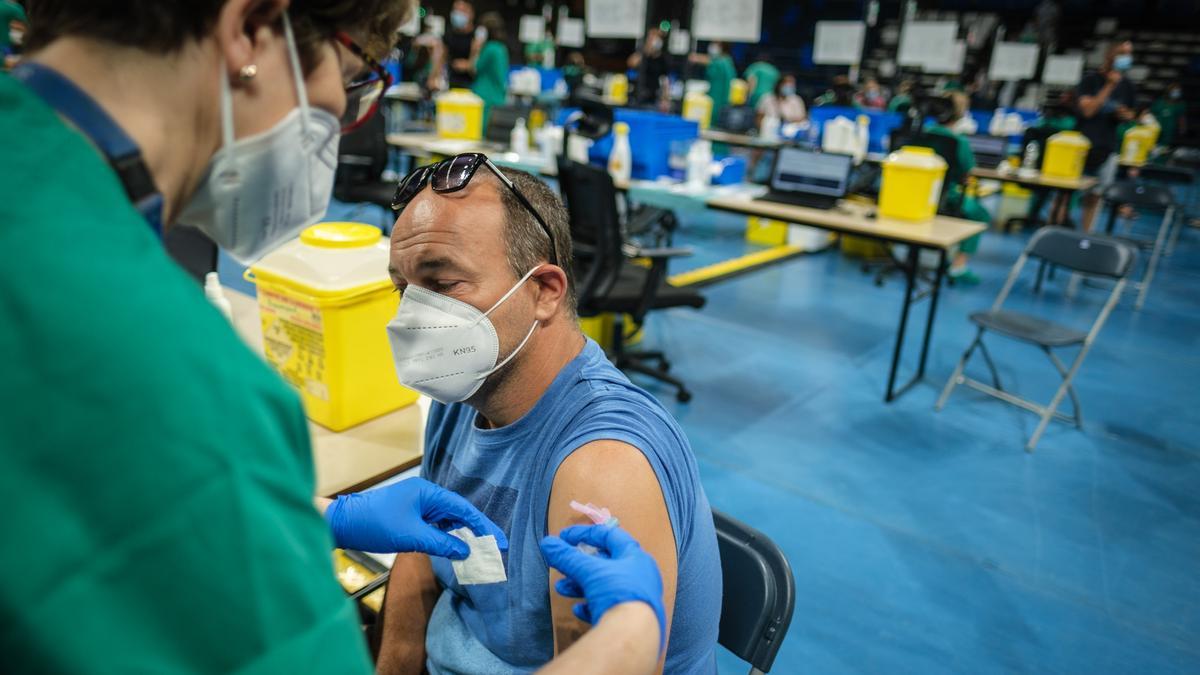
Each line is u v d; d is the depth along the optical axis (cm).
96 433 34
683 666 95
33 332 34
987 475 306
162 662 35
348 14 55
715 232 706
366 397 153
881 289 557
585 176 296
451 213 89
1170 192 583
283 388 43
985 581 242
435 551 91
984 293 567
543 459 91
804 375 395
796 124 825
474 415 108
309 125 57
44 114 40
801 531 262
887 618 224
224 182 54
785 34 1752
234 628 37
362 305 145
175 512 35
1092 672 207
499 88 800
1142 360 449
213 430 37
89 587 34
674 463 86
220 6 46
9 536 33
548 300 94
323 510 97
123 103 44
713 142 816
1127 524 277
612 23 696
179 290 40
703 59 971
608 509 79
